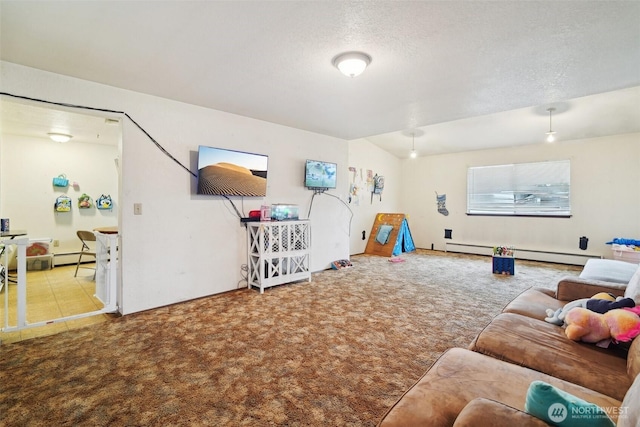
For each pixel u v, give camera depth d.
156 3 1.70
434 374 1.23
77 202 5.40
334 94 3.09
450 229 6.82
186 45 2.16
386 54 2.28
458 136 5.77
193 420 1.56
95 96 2.79
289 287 3.92
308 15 1.81
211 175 3.46
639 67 2.48
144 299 3.09
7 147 4.81
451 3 1.70
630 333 1.40
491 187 6.30
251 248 3.85
